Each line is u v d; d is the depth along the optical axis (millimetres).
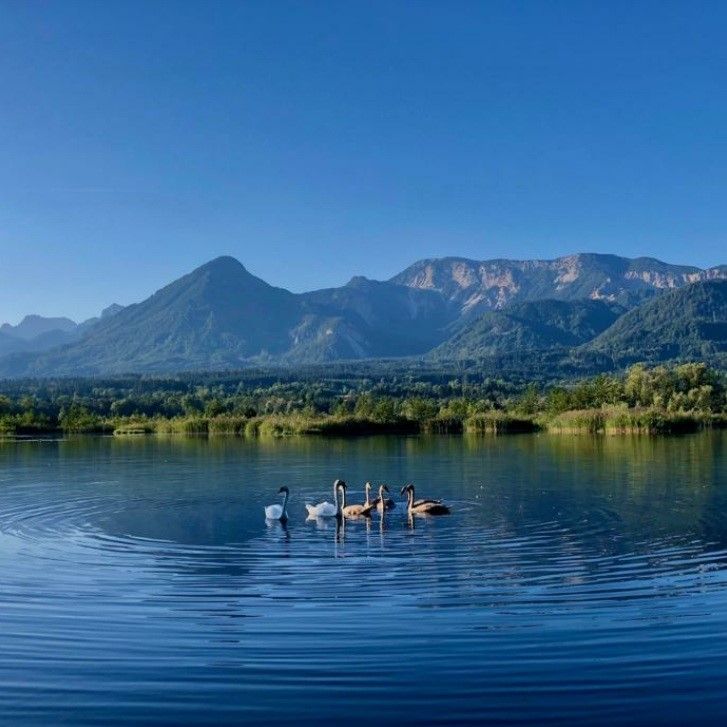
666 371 164875
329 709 18500
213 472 69500
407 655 21406
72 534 39562
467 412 153500
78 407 192000
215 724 17906
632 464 69312
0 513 46500
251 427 147750
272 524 42062
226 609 25672
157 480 63500
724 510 43594
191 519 43875
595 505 46031
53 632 23562
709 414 137625
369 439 119000
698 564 31125
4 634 23438
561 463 71688
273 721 18000
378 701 18828
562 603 25906
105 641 22766
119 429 160500
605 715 18016
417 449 93750
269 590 27906
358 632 23234
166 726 17859
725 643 21859
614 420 127812
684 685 19328
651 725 17562
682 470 63625
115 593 27797
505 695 19031
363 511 43812
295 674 20312
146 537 38594
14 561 33188
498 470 66438
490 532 38438
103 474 69188
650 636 22562
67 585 28969
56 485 60656
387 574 30078
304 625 23922
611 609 25156
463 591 27453
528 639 22469
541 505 46469
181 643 22531
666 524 39719
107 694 19359
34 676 20391
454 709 18406
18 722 18078
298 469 71062
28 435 156875
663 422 125375
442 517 42969
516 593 27156
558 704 18547
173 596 27281
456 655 21375
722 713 18000
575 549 34188
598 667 20453
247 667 20766
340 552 34375
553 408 158625
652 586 27891
